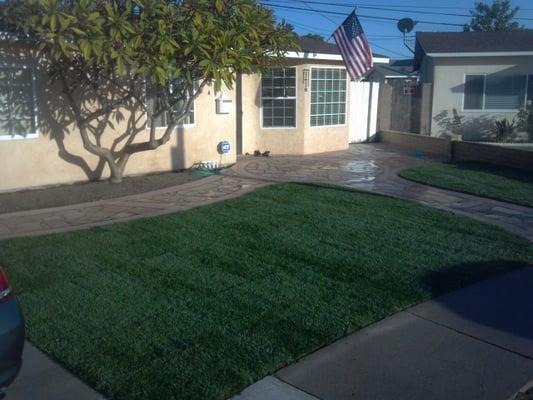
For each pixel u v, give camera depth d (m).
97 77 10.12
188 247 7.02
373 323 5.09
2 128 9.99
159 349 4.53
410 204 9.48
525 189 10.84
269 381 4.14
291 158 14.84
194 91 12.09
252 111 15.35
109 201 9.51
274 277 6.09
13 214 8.60
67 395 3.94
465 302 5.61
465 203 9.83
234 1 9.48
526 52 19.30
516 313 5.38
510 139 19.80
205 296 5.57
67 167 10.84
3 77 9.84
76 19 8.20
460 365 4.42
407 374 4.27
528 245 7.42
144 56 8.65
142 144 10.91
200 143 12.84
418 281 6.04
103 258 6.60
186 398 3.88
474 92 20.09
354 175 12.38
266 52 10.69
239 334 4.79
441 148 15.83
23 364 4.31
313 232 7.73
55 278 5.97
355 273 6.24
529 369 4.38
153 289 5.72
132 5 8.89
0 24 8.86
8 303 3.69
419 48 22.45
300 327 4.94
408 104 19.38
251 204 9.27
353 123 18.28
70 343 4.60
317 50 15.91
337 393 4.01
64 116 10.62
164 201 9.53
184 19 8.98
